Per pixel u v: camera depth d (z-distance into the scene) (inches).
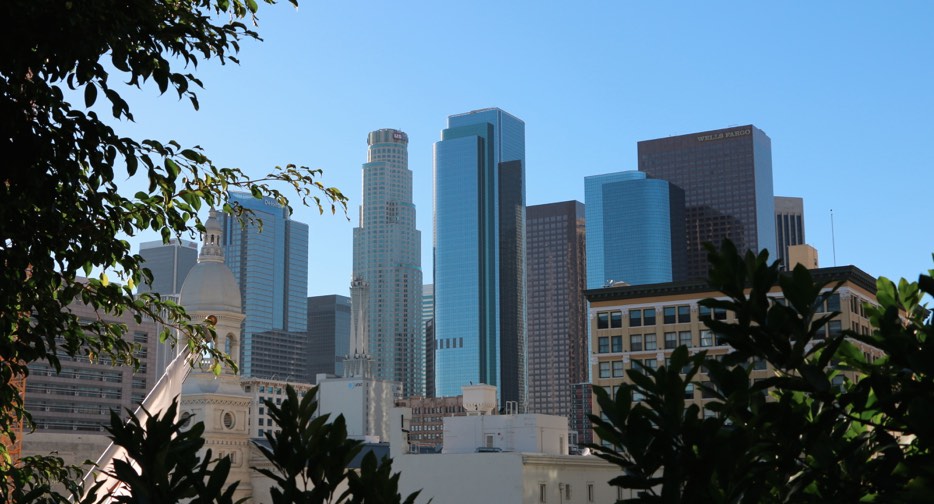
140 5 633.6
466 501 3422.7
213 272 5944.9
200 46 686.5
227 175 801.6
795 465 293.3
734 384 289.4
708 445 272.8
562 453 4106.8
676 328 5915.4
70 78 613.9
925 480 267.3
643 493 280.1
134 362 812.6
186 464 325.4
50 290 727.7
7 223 641.0
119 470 317.1
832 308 5265.8
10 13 568.7
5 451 795.4
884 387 289.1
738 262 295.9
